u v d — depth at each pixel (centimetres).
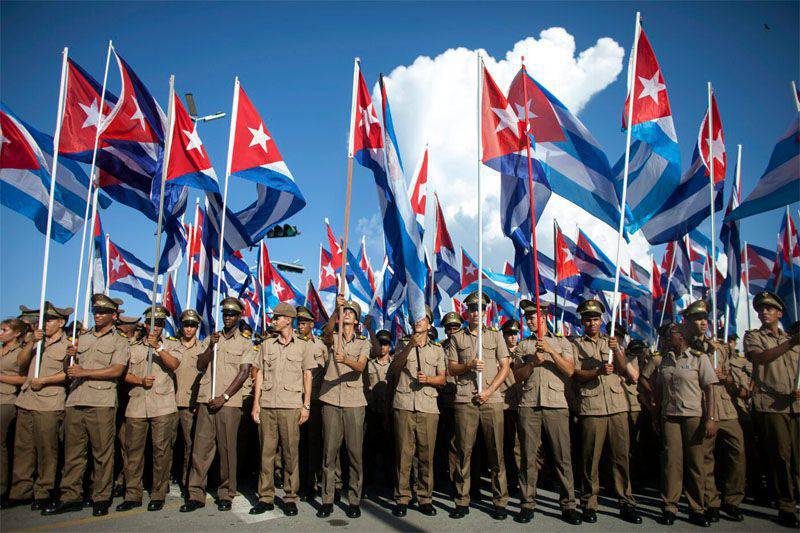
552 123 897
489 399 720
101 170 936
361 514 702
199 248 1287
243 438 914
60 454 801
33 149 857
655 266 1420
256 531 615
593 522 672
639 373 837
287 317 739
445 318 812
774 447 692
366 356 744
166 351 743
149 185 948
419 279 768
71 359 728
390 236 835
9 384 723
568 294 1304
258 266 1241
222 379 737
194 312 857
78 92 889
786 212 1153
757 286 1384
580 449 716
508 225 911
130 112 888
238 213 988
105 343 712
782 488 679
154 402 720
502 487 702
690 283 1245
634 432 938
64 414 725
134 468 711
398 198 796
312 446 800
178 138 842
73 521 645
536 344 701
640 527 658
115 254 1224
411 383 736
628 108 862
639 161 964
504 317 1509
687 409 677
